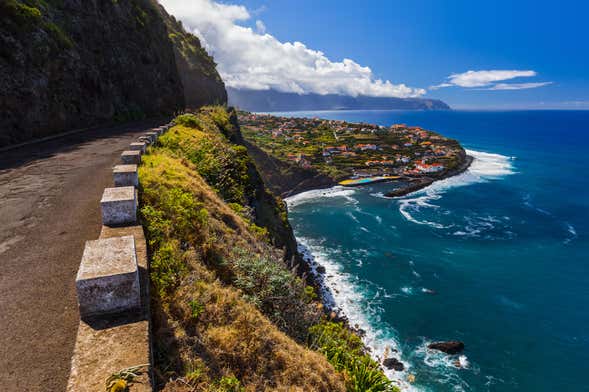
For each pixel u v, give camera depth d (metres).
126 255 4.37
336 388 7.06
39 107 20.03
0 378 3.74
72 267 6.02
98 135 22.34
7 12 18.58
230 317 6.39
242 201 19.84
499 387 25.11
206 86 100.31
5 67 17.66
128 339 3.73
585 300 36.91
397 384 24.80
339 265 44.88
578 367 27.28
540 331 31.69
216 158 20.09
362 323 32.09
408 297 36.97
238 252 9.55
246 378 5.48
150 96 43.41
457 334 30.97
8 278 5.61
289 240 37.22
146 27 46.06
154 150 15.56
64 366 3.96
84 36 29.70
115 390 3.08
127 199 6.50
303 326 8.98
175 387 4.29
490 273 42.81
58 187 10.54
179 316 5.61
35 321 4.62
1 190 10.20
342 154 143.00
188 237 8.23
